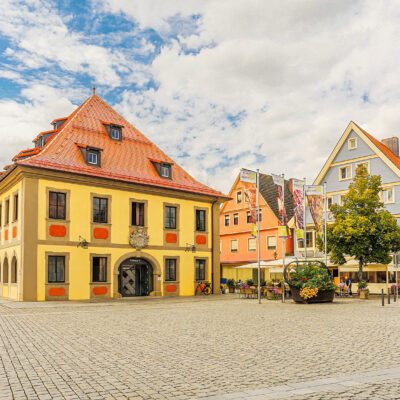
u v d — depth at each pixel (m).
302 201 29.38
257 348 9.89
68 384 6.84
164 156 35.25
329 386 6.62
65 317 16.92
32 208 25.67
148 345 10.32
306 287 23.66
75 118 31.69
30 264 25.41
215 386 6.69
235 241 52.56
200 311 19.30
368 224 30.94
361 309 20.06
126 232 29.77
